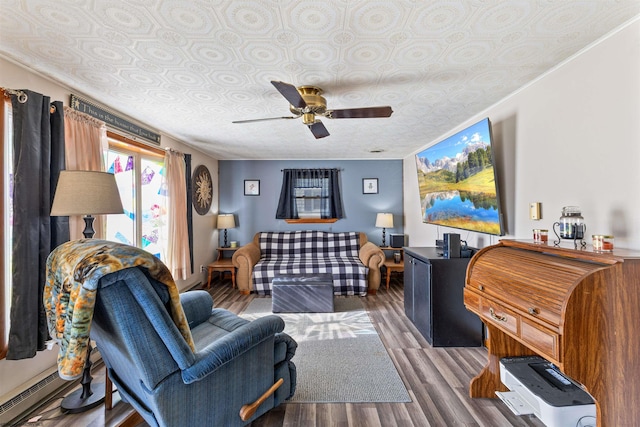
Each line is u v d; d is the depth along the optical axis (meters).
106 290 1.07
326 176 5.19
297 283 3.52
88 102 2.30
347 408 1.81
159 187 3.54
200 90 2.20
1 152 1.68
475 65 1.84
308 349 2.55
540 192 2.02
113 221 2.83
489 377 1.89
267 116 2.81
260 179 5.23
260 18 1.36
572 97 1.75
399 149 4.42
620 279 1.16
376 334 2.86
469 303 1.90
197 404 1.30
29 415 1.73
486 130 2.27
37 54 1.68
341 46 1.61
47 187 1.80
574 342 1.15
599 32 1.49
